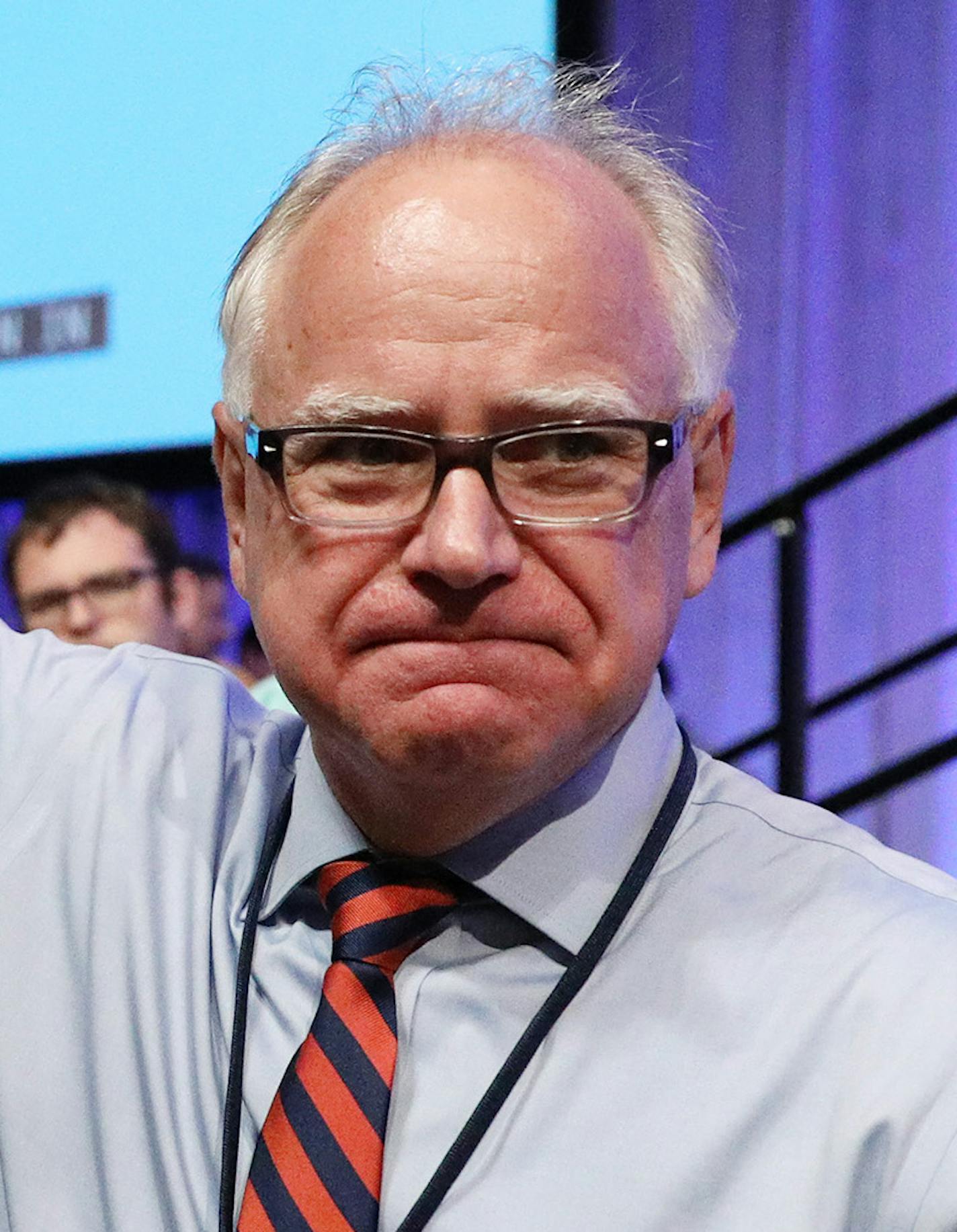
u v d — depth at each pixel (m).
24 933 1.01
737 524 2.60
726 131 2.85
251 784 1.11
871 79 2.87
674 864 0.99
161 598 2.73
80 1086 0.95
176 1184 0.90
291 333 0.90
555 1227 0.84
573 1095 0.88
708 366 0.97
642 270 0.92
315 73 2.81
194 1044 0.96
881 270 2.88
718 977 0.91
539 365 0.85
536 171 0.91
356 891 0.95
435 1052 0.92
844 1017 0.88
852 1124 0.84
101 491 2.73
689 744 1.08
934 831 2.92
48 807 1.08
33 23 3.10
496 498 0.85
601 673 0.88
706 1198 0.84
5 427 3.11
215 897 1.03
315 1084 0.89
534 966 0.95
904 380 2.88
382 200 0.89
